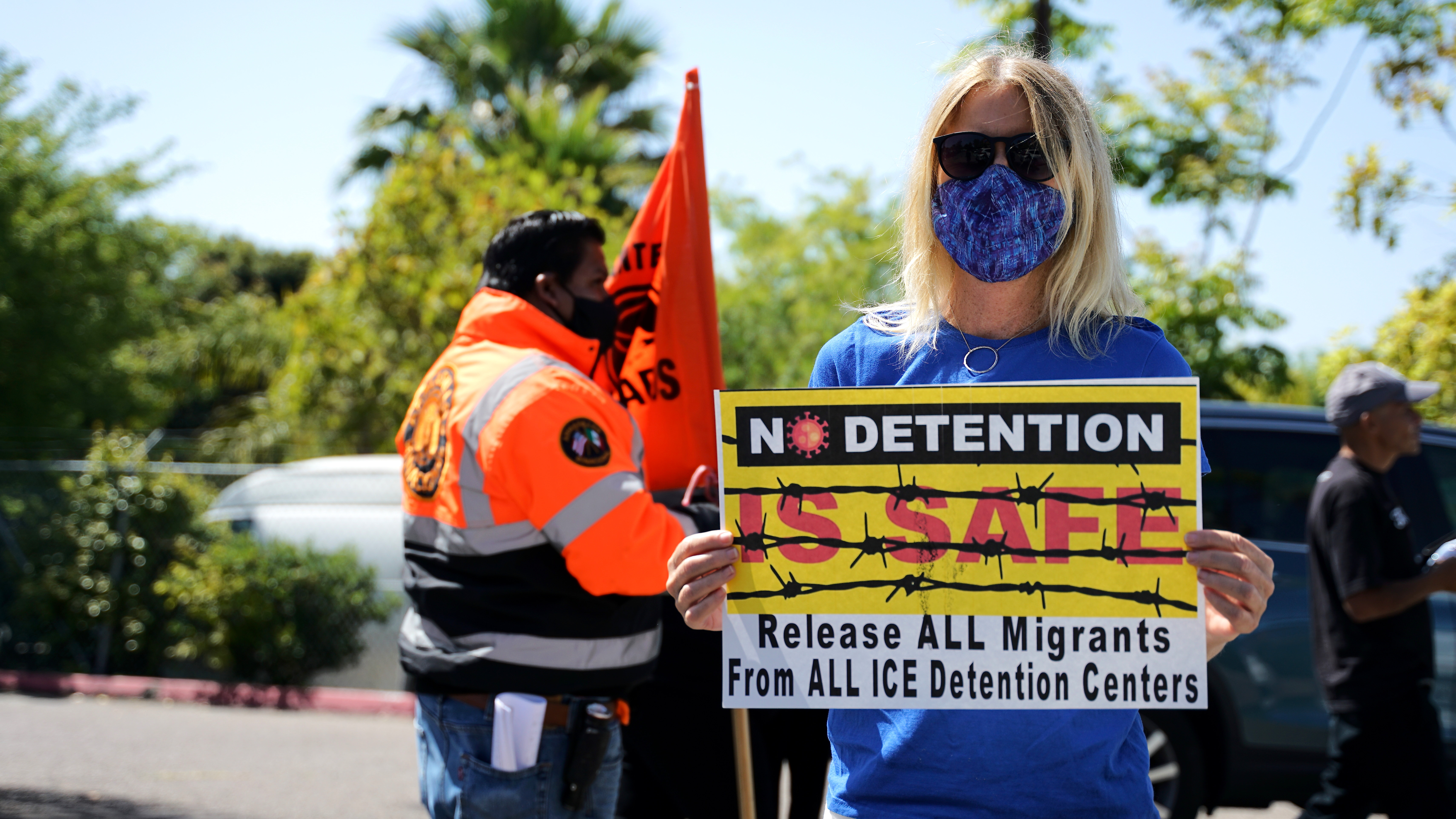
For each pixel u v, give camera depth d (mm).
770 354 13578
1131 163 8406
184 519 8344
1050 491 1537
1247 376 8219
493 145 16938
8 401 12656
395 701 7434
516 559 2254
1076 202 1669
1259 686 4289
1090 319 1666
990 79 1698
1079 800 1533
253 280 37031
